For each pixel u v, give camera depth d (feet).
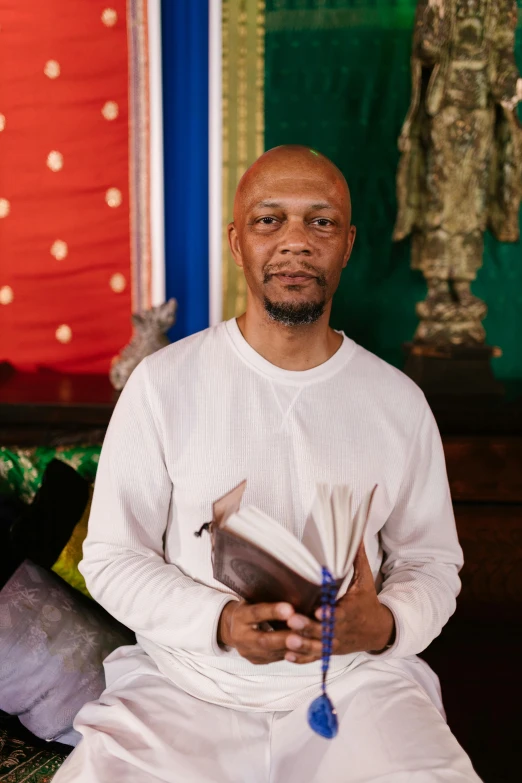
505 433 8.70
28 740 5.83
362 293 10.55
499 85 8.77
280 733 4.79
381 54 10.12
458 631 8.54
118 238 10.52
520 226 10.32
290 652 4.10
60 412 8.80
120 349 10.75
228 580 4.24
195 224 10.61
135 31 10.05
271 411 5.20
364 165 10.34
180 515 5.19
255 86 10.23
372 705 4.81
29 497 7.19
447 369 9.18
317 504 4.07
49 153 10.37
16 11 10.06
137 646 5.54
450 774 4.26
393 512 5.48
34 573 6.29
